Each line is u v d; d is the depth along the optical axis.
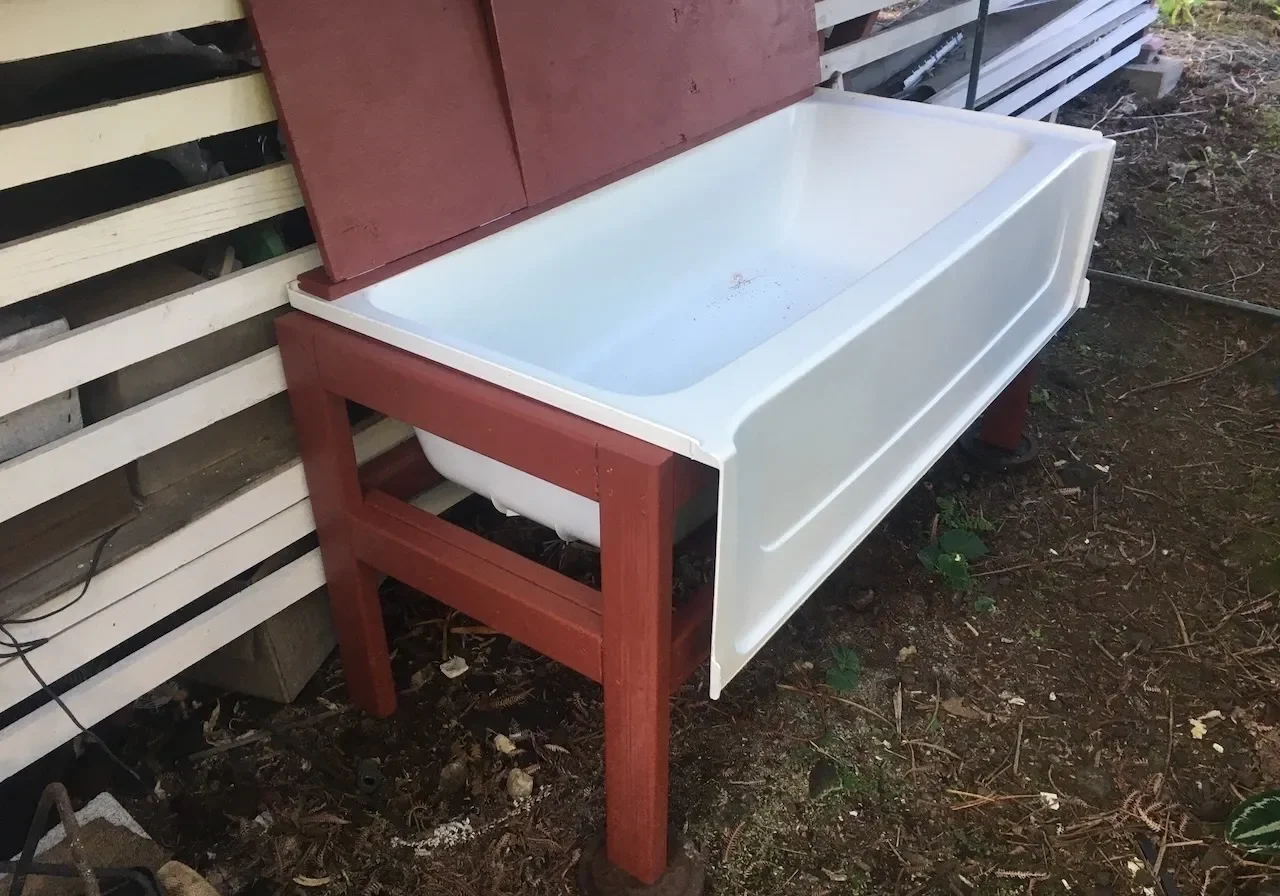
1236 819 1.24
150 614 1.23
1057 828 1.31
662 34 1.52
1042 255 1.52
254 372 1.22
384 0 1.15
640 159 1.52
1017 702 1.49
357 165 1.14
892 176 1.75
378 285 1.18
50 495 1.08
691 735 1.43
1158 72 3.55
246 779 1.38
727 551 0.92
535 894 1.24
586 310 1.52
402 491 1.44
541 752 1.42
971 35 2.70
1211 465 1.97
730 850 1.28
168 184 1.23
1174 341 2.35
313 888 1.25
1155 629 1.61
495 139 1.29
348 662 1.45
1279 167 3.12
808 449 1.05
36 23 0.92
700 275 1.73
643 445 0.91
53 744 1.19
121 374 1.15
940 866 1.27
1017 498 1.89
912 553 1.76
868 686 1.51
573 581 1.14
